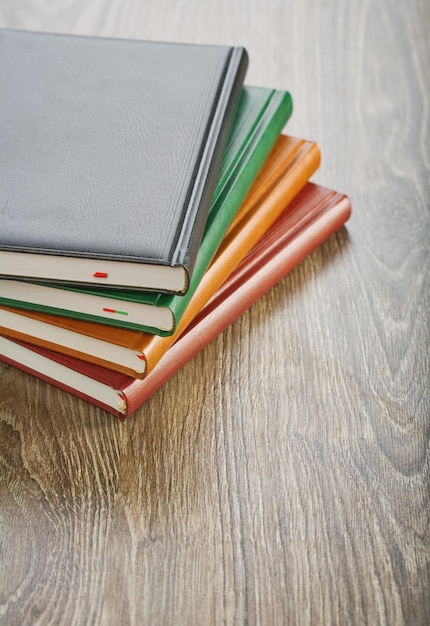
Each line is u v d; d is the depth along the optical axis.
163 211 0.64
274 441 0.64
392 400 0.67
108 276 0.61
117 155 0.70
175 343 0.67
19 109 0.75
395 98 1.04
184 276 0.60
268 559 0.56
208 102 0.76
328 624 0.52
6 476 0.61
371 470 0.62
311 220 0.81
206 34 1.15
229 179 0.74
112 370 0.64
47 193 0.66
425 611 0.53
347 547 0.57
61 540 0.57
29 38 0.85
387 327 0.74
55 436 0.64
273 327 0.74
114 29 1.14
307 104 1.03
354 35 1.16
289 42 1.14
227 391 0.68
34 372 0.68
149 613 0.53
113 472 0.62
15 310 0.66
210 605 0.53
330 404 0.67
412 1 1.24
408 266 0.81
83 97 0.77
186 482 0.61
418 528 0.58
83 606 0.53
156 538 0.57
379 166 0.94
